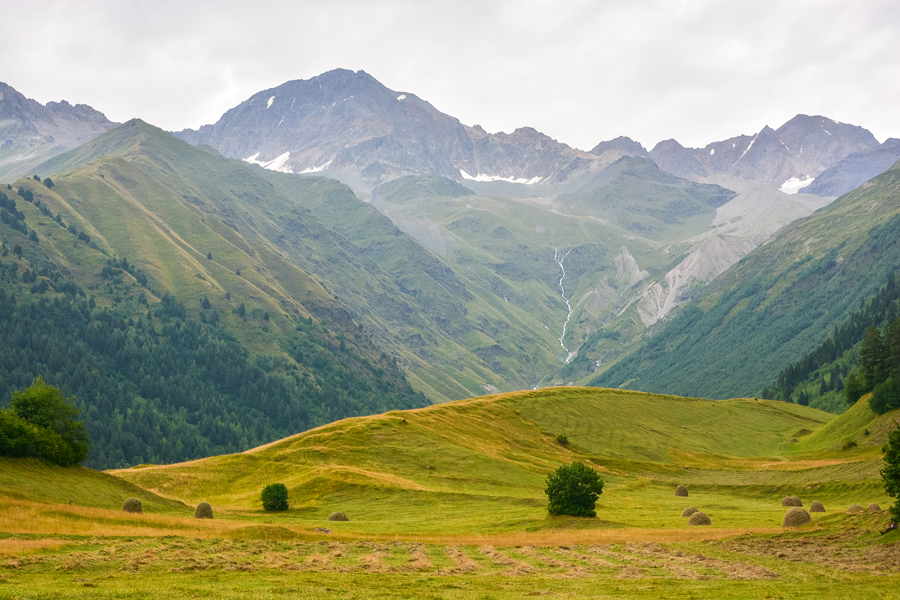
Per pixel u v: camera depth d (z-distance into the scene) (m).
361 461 100.19
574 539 56.59
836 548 47.97
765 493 94.62
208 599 29.03
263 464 97.50
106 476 69.38
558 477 69.12
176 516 62.16
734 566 42.97
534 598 32.62
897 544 45.75
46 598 27.56
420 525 66.31
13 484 56.56
